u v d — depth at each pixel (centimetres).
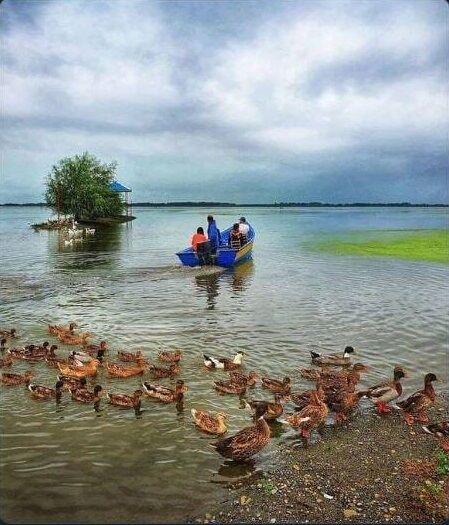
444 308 2297
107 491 925
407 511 886
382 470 1016
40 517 852
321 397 1270
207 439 1123
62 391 1366
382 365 1581
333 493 937
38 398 1333
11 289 2720
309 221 12438
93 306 2333
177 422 1207
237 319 2102
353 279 3102
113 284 2908
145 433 1148
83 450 1066
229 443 1038
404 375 1406
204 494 923
